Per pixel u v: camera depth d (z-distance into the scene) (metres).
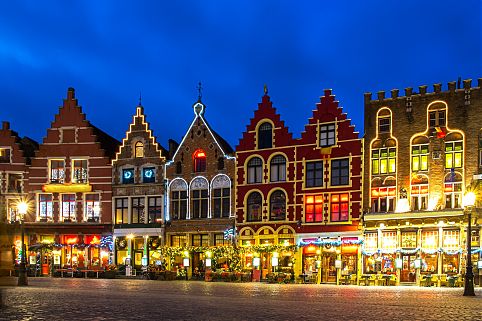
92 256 56.88
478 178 41.31
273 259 48.88
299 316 16.02
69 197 57.78
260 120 52.53
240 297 24.75
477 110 44.34
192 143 55.19
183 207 54.94
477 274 40.50
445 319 15.34
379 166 47.34
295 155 50.78
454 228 43.19
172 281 46.78
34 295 24.38
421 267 43.59
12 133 58.97
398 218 45.12
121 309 17.59
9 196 58.09
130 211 56.34
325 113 50.06
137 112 57.47
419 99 46.41
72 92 59.06
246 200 52.34
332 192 48.94
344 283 43.56
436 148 45.34
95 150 57.84
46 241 57.31
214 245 53.22
